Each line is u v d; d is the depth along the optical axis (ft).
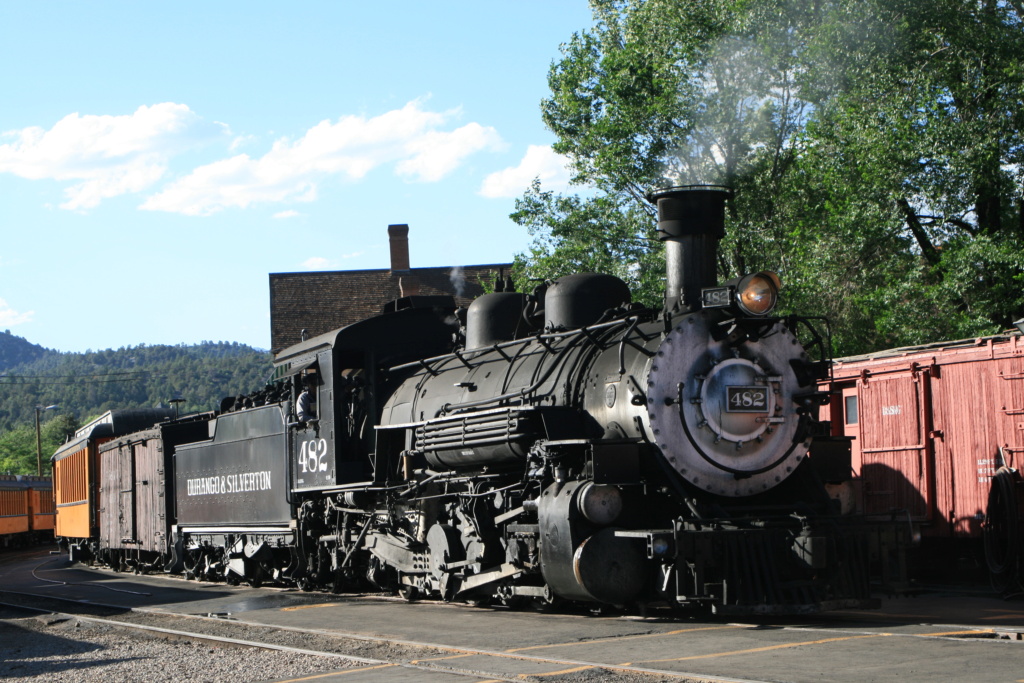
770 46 70.33
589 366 35.73
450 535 38.75
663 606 34.65
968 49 65.67
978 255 64.28
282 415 52.70
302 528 50.44
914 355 49.85
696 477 32.04
